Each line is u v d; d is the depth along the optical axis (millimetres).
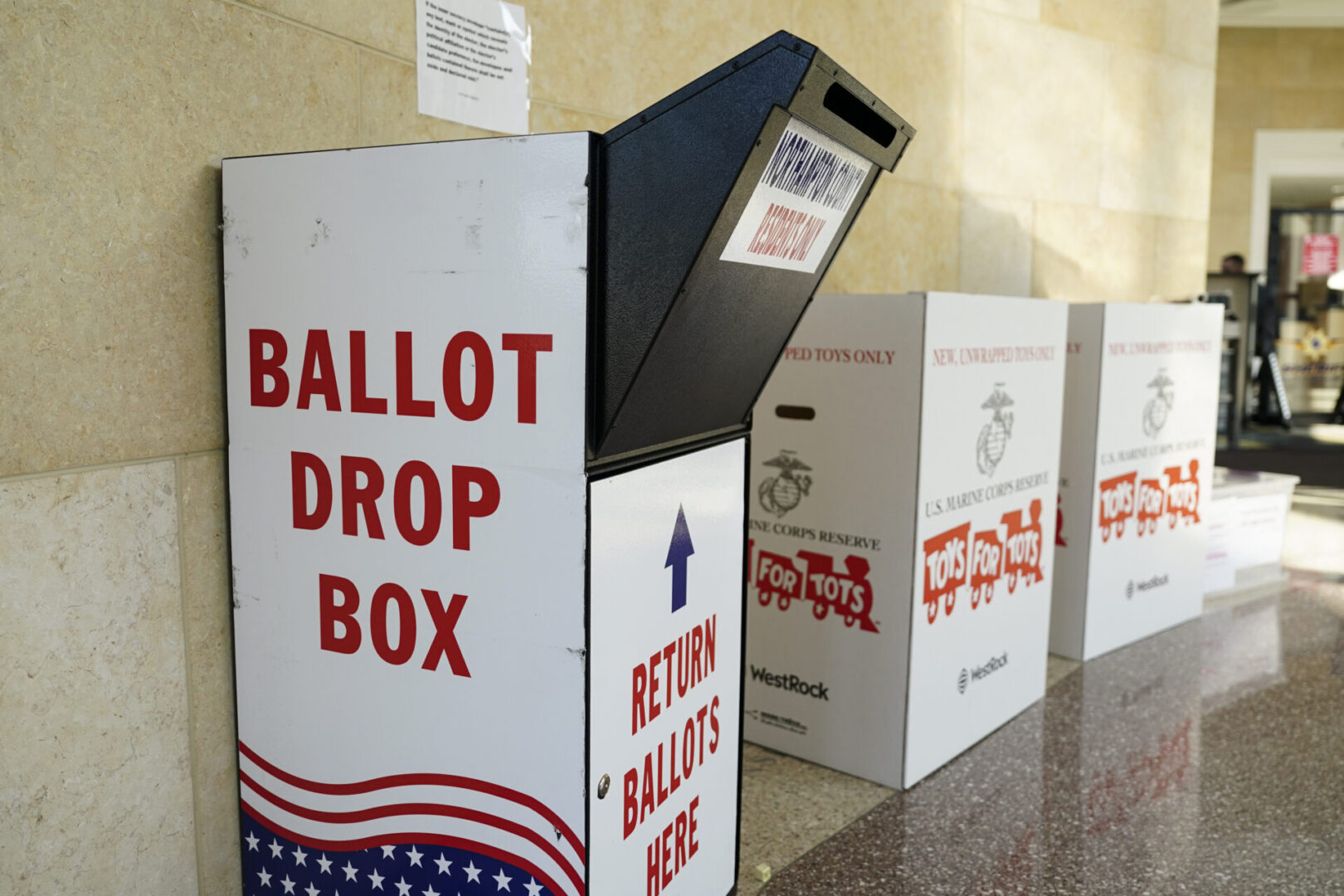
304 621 1127
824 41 2320
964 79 2736
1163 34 3350
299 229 1061
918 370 1641
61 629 1056
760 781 1765
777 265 1083
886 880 1459
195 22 1136
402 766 1089
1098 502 2307
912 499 1666
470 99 1572
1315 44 7910
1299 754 1874
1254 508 2975
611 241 914
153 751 1158
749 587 1886
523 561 985
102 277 1060
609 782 1031
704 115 864
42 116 995
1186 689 2189
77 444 1053
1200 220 3652
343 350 1054
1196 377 2549
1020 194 2957
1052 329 1993
